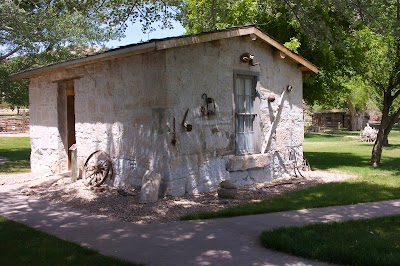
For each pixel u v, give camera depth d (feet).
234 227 19.69
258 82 33.60
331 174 38.27
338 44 33.24
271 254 15.90
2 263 15.08
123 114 28.71
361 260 14.61
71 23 49.67
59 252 16.14
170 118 26.11
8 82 52.49
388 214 22.02
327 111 156.97
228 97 30.66
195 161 27.84
